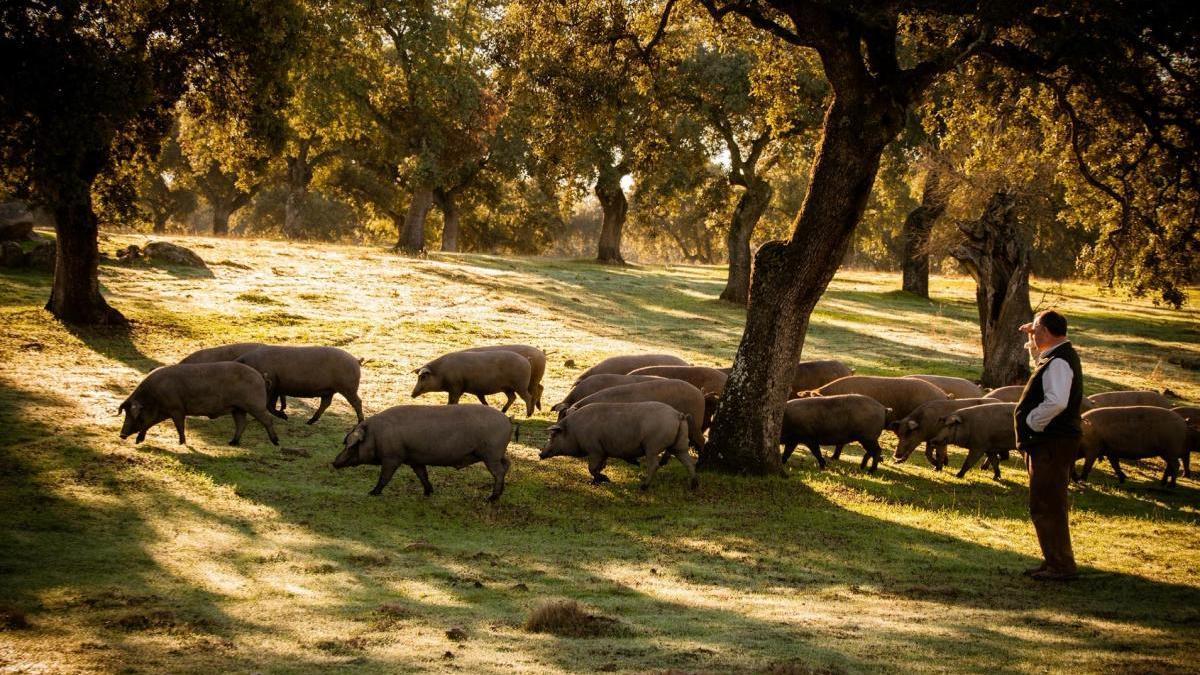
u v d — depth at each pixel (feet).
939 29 46.60
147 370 56.13
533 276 137.49
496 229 246.47
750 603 25.03
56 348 58.29
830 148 42.75
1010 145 67.10
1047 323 26.40
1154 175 45.62
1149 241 46.83
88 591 22.33
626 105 59.16
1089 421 48.98
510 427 38.52
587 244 409.28
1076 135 45.16
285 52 68.28
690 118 99.50
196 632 19.54
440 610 22.90
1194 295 166.30
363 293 100.32
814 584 27.99
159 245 101.09
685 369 53.36
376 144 159.33
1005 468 52.11
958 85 54.03
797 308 44.57
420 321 86.58
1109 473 52.49
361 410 50.39
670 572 28.99
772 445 45.21
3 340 57.62
